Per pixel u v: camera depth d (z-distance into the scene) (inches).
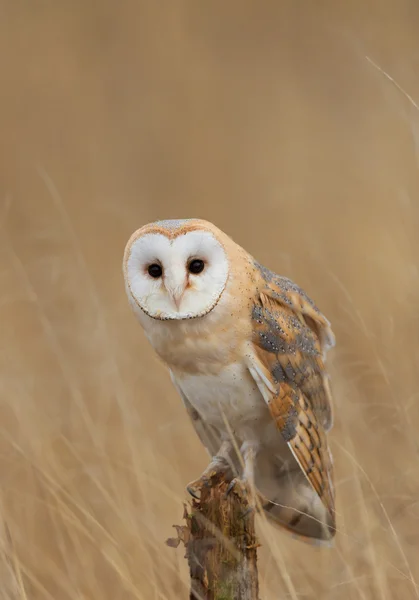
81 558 323.6
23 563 326.6
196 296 288.4
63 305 517.7
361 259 502.6
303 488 316.2
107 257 605.0
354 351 371.2
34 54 984.9
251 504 276.7
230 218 721.0
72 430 401.1
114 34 1027.3
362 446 345.1
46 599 309.6
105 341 431.8
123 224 669.9
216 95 957.2
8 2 1021.2
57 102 935.7
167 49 1014.4
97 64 1003.3
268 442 312.2
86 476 358.3
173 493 345.4
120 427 406.0
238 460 311.9
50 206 717.9
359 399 355.3
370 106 848.9
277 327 299.1
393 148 689.0
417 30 775.1
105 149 874.1
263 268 315.6
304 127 850.8
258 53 1000.9
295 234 611.5
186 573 310.5
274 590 306.3
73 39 1014.4
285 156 816.3
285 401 299.7
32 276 538.9
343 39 813.2
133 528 318.7
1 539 303.3
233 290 292.2
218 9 1048.2
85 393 436.5
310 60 962.7
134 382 445.4
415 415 341.4
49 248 571.8
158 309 291.9
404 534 312.7
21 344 490.6
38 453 366.0
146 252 290.4
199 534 252.7
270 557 308.8
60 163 834.2
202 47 1025.5
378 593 287.7
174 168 839.7
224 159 840.3
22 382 437.1
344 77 893.8
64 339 486.0
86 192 767.1
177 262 285.6
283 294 308.5
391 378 346.3
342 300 428.1
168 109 936.3
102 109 951.6
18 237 613.3
